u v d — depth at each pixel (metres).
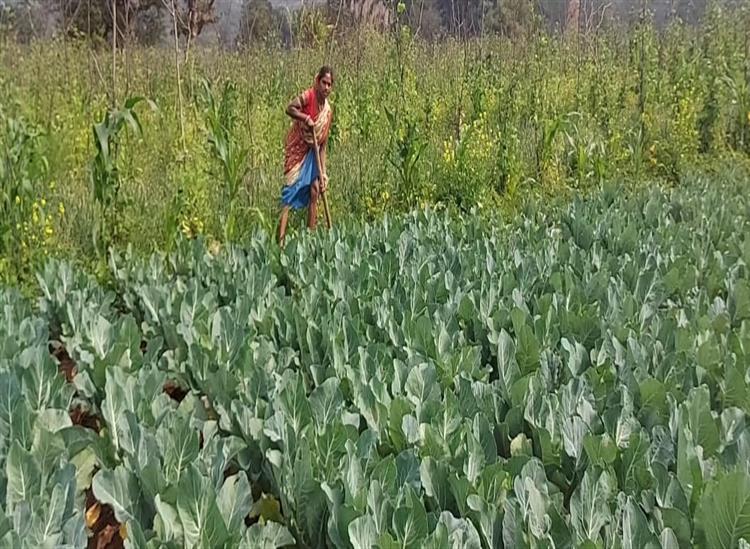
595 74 11.85
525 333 3.48
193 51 10.61
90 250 6.36
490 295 4.20
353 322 3.93
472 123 9.86
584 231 6.18
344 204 8.30
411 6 11.34
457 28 12.57
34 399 3.19
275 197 8.02
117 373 3.11
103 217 6.04
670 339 3.81
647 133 10.80
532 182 9.16
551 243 5.71
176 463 2.66
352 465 2.43
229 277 5.02
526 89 11.12
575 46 13.09
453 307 4.22
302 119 7.13
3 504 2.42
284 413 2.90
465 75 11.09
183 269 5.48
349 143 10.02
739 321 4.37
